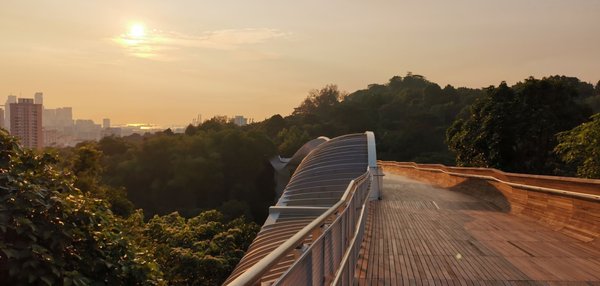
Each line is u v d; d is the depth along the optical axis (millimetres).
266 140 102625
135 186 89625
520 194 16406
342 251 6223
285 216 19812
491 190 20469
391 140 100312
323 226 4938
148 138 101438
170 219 30406
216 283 22234
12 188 8125
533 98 33344
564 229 12180
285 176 84625
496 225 13383
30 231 7801
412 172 43781
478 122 35312
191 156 90938
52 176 9625
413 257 9094
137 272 9859
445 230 12445
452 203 19328
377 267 8250
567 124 32500
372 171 21109
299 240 3270
